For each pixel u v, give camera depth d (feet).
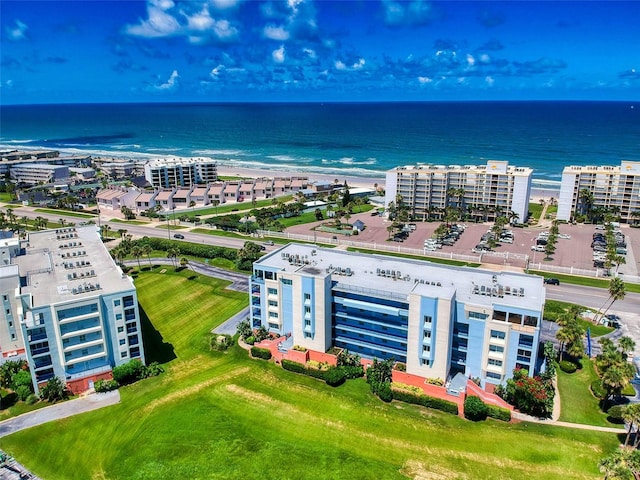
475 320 315.99
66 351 327.26
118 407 315.78
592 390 324.39
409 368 332.39
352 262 401.90
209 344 393.91
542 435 281.74
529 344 307.17
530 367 309.83
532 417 298.35
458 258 593.01
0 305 354.13
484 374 325.01
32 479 257.34
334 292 359.66
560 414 301.02
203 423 296.71
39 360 324.80
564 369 349.82
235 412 307.99
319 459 264.93
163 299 485.56
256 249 579.07
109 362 347.97
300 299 358.64
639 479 236.84
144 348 392.88
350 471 255.70
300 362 355.97
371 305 346.54
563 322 354.74
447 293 314.55
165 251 638.12
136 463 265.34
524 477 251.19
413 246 644.27
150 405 316.60
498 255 599.16
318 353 359.87
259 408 311.68
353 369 344.90
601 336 397.60
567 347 363.56
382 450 271.90
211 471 257.14
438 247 630.74
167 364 367.86
